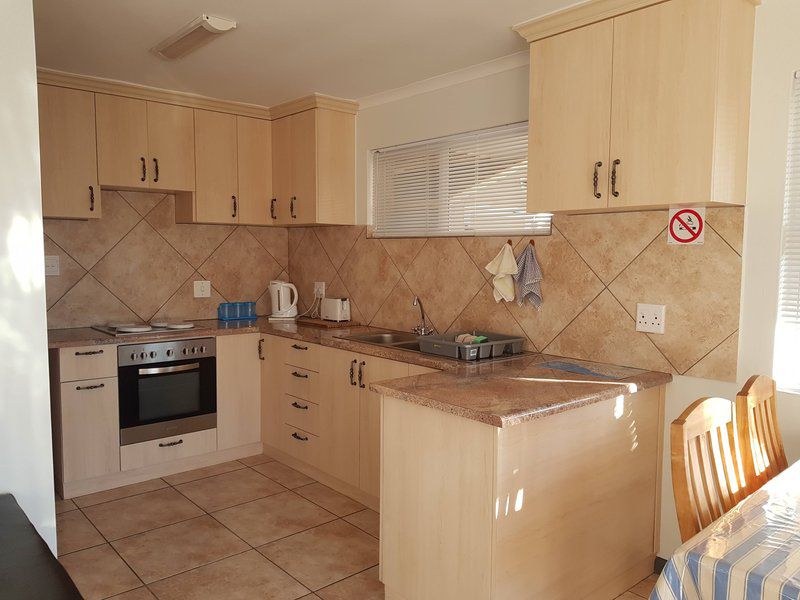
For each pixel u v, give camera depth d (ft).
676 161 7.02
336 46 9.50
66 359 10.55
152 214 13.21
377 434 10.11
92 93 11.40
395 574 7.38
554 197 8.26
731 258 7.57
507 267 9.78
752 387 6.02
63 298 12.14
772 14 7.14
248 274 14.73
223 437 12.62
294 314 14.30
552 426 6.64
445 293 11.29
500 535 6.18
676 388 8.18
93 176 11.48
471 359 8.99
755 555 3.85
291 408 12.19
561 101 8.13
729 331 7.64
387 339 11.59
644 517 8.23
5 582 4.47
